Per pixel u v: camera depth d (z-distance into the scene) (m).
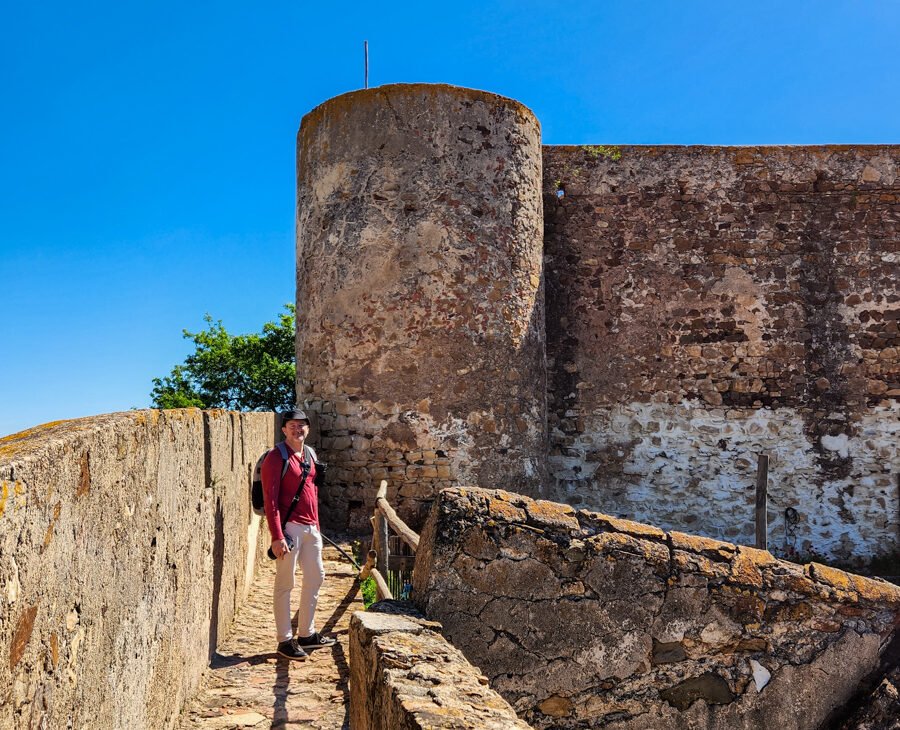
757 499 10.59
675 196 11.51
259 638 5.07
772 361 11.35
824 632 3.64
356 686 3.14
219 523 4.73
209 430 4.39
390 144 9.62
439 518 3.42
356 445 9.41
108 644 2.35
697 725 3.52
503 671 3.39
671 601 3.54
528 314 10.11
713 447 11.25
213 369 19.41
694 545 3.63
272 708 3.90
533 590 3.44
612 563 3.51
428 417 9.38
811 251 11.48
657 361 11.36
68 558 1.98
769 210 11.51
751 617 3.60
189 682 3.81
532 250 10.27
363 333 9.50
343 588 6.57
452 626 3.35
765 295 11.41
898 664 3.66
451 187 9.62
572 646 3.45
